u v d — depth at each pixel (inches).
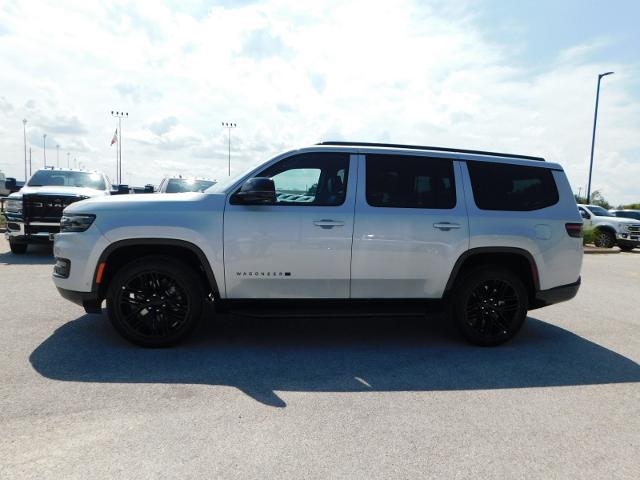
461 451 107.7
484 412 129.0
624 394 144.7
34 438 107.0
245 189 166.2
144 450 103.4
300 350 178.4
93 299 170.7
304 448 106.7
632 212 804.6
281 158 178.7
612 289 336.8
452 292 189.2
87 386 137.3
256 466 98.8
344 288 179.0
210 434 111.4
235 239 171.2
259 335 196.4
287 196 177.5
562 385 150.9
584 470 101.7
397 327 216.5
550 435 116.8
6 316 209.0
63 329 192.4
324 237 174.4
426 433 115.6
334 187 179.5
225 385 141.6
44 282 283.6
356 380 149.7
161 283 173.3
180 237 169.0
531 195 194.4
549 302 194.7
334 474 96.9
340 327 213.2
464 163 189.9
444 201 185.5
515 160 196.1
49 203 375.6
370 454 105.0
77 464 97.3
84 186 441.7
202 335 193.3
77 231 170.4
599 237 716.7
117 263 179.5
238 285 173.9
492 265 189.5
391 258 178.9
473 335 188.9
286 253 173.2
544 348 191.2
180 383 142.0
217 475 95.0
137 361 159.9
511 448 109.9
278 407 127.6
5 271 320.2
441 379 153.1
